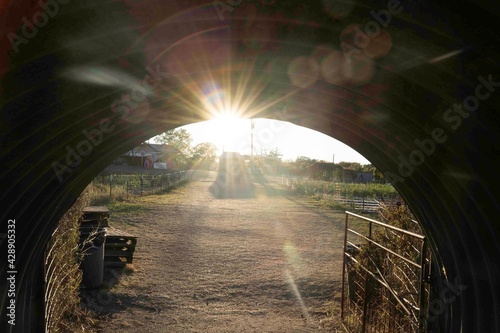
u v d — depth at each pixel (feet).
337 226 56.80
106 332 20.90
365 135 15.24
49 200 13.12
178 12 7.68
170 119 16.28
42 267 15.55
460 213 11.27
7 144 8.18
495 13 5.75
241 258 37.22
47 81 7.93
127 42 8.60
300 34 8.92
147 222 54.95
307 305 25.88
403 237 20.70
